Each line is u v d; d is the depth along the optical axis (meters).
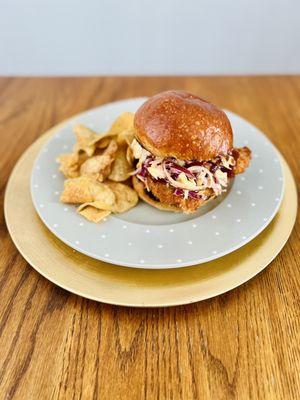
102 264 0.29
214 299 0.28
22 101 0.51
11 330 0.26
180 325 0.26
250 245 0.30
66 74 0.72
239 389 0.23
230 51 0.69
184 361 0.24
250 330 0.26
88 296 0.26
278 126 0.46
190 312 0.27
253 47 0.68
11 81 0.56
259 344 0.25
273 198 0.33
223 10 0.64
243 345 0.25
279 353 0.24
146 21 0.65
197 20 0.65
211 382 0.23
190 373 0.23
